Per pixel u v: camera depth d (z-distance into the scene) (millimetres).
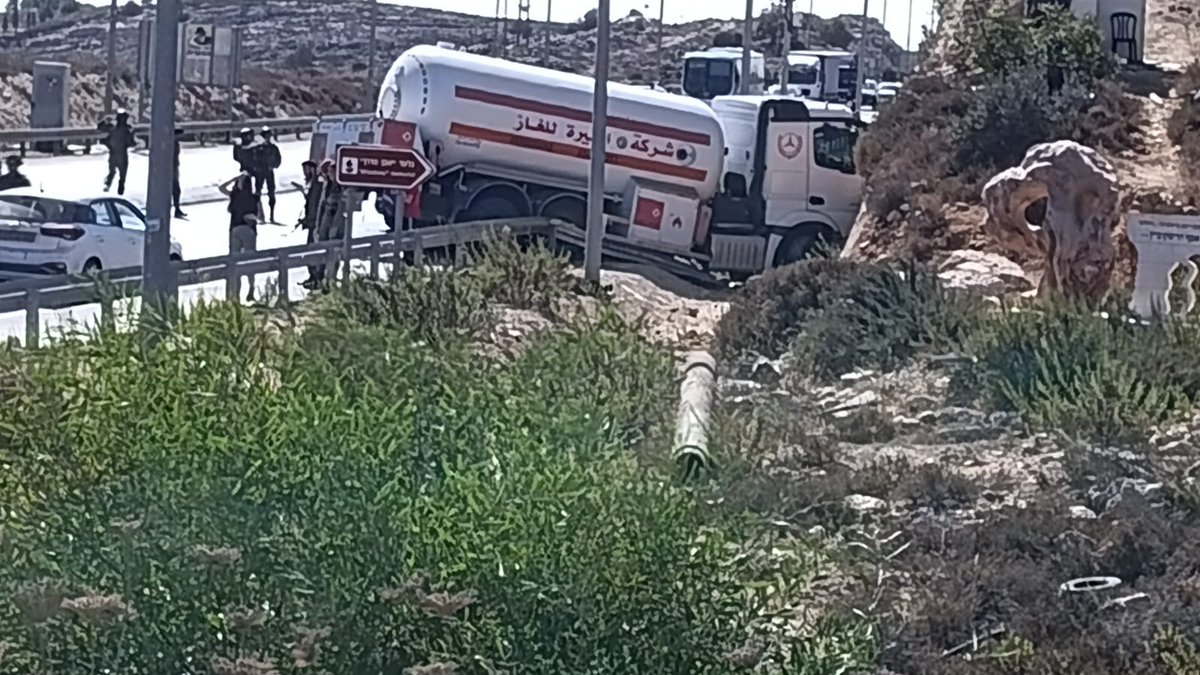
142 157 47688
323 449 6855
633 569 6418
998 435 13344
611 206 29516
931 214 26250
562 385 10484
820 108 30422
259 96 79625
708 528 7016
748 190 30172
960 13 37594
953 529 10125
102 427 7246
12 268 23250
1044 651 7926
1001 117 28047
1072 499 11031
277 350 9422
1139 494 10820
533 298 21203
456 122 28516
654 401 12484
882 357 17047
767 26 112188
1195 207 24453
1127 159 27172
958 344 16547
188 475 6590
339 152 16906
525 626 6227
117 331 9453
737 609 6664
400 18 146000
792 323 19359
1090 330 15352
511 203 28953
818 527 9914
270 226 32562
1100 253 17859
